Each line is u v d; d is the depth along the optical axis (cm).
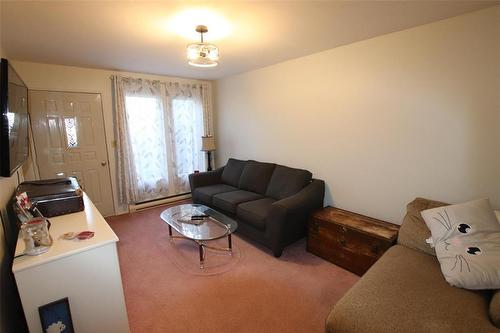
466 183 204
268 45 263
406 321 120
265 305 192
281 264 248
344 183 289
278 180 328
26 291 118
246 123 417
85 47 258
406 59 225
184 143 454
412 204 207
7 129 137
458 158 206
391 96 239
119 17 187
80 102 353
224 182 423
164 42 245
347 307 132
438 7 179
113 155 388
